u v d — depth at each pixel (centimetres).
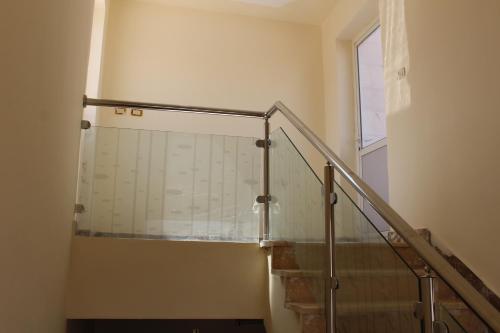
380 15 399
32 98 169
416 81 337
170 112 470
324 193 223
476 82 274
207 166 318
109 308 271
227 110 327
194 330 449
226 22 509
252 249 296
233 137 326
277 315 267
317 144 228
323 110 517
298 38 527
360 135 481
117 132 308
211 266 289
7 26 137
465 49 286
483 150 265
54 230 223
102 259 277
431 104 317
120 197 302
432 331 139
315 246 239
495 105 258
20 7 148
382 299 168
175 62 483
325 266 217
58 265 238
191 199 312
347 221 201
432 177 311
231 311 286
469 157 276
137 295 276
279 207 298
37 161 183
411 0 350
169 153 314
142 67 473
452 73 296
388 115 373
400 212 348
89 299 271
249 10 507
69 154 249
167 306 278
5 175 145
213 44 499
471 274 267
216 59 496
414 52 342
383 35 391
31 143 172
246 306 288
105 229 296
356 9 455
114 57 467
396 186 355
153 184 308
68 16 222
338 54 501
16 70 148
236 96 492
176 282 282
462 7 291
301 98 513
